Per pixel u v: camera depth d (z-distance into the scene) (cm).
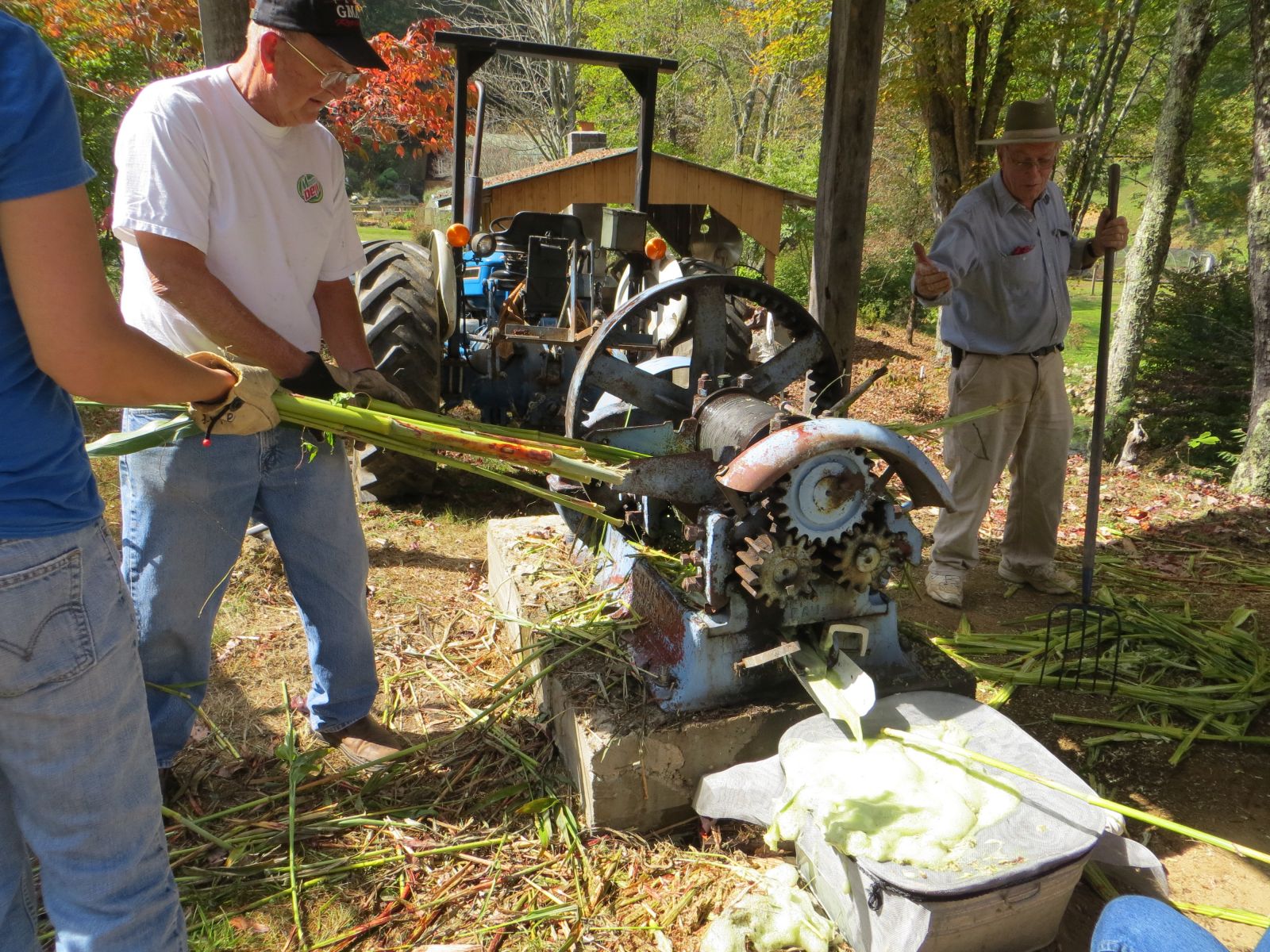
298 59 203
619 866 226
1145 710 308
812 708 242
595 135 1155
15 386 127
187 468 217
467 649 330
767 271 1175
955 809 193
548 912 211
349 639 257
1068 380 1124
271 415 188
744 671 241
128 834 148
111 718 142
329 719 265
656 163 1064
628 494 302
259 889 217
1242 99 1545
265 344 216
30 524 128
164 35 650
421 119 735
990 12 898
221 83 209
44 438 130
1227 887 229
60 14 574
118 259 754
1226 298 916
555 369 489
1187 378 857
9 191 118
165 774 247
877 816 191
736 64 2783
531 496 506
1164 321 949
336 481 245
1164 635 353
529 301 483
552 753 265
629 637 273
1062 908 195
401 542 432
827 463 219
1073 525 498
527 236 511
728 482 216
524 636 304
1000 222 343
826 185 368
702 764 237
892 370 1095
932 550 397
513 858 229
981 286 352
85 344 127
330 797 251
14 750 136
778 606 239
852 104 354
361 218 2320
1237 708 303
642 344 414
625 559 296
